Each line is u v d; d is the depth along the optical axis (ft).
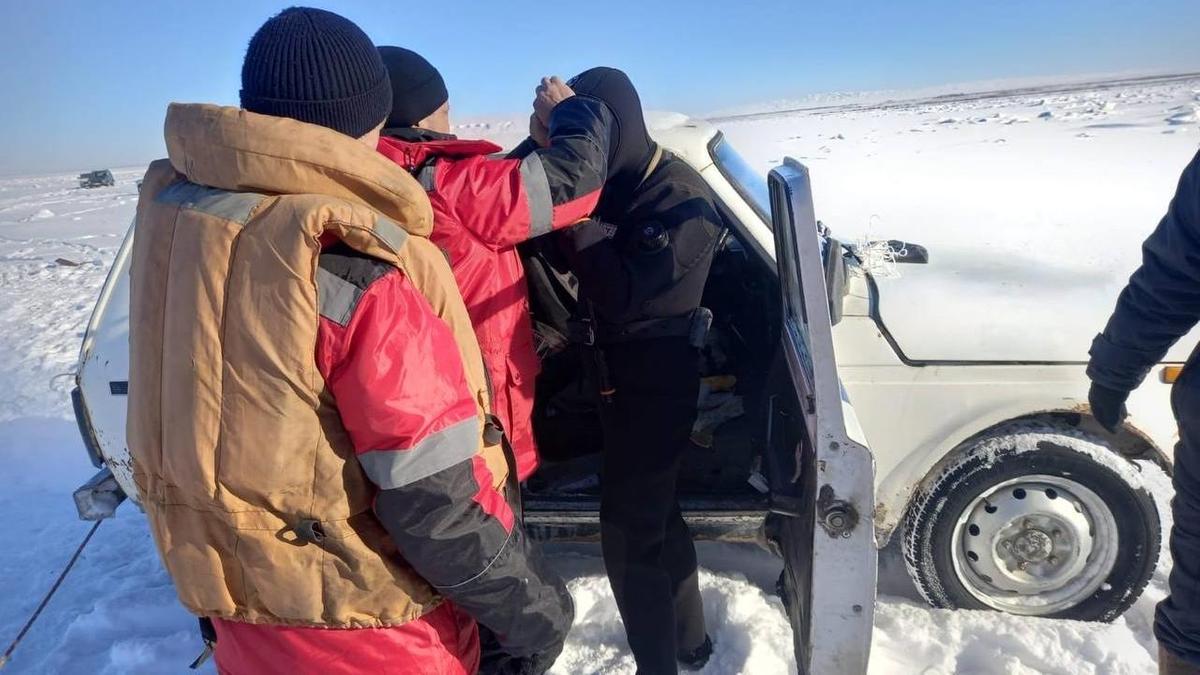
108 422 8.42
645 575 7.09
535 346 7.54
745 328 8.95
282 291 3.84
